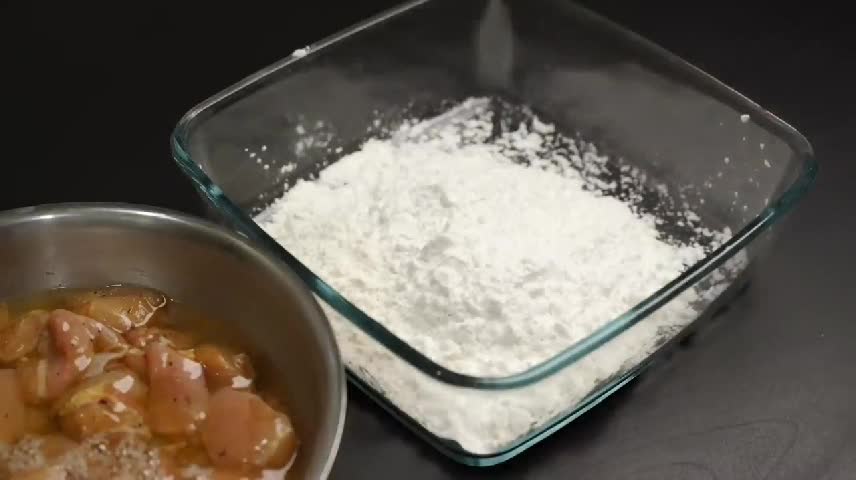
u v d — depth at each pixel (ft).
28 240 1.37
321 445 1.16
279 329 1.33
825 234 1.66
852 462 1.39
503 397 1.33
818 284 1.59
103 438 1.23
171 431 1.24
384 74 1.79
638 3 2.01
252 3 2.00
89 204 1.38
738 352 1.51
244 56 1.90
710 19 1.99
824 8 2.00
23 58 1.89
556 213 1.57
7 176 1.70
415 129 1.80
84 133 1.77
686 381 1.47
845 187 1.72
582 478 1.37
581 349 1.30
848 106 1.85
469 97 1.86
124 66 1.88
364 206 1.59
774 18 1.99
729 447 1.40
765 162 1.62
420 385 1.37
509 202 1.57
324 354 1.23
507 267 1.44
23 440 1.24
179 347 1.34
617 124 1.78
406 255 1.49
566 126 1.80
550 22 1.80
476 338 1.40
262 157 1.70
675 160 1.72
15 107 1.80
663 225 1.65
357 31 1.73
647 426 1.42
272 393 1.32
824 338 1.53
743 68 1.91
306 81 1.71
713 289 1.50
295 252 1.53
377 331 1.30
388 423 1.43
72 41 1.92
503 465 1.38
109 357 1.31
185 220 1.37
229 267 1.36
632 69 1.75
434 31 1.80
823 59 1.92
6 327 1.36
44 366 1.29
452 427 1.35
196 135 1.60
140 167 1.72
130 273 1.41
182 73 1.87
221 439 1.22
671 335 1.48
